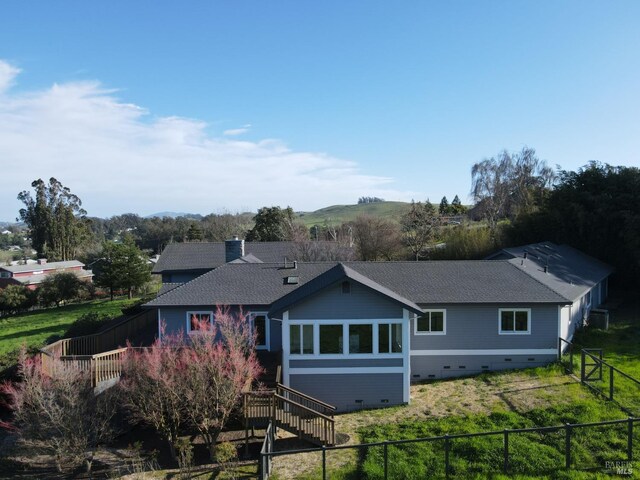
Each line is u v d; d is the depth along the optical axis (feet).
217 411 50.65
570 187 134.00
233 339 58.34
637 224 115.65
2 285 246.68
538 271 90.33
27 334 135.44
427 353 72.23
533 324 72.18
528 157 198.39
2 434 61.93
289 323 62.13
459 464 41.83
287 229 203.51
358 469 43.04
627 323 94.73
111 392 56.13
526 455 42.39
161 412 50.62
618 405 53.78
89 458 50.83
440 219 193.36
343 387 62.03
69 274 204.85
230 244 110.22
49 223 307.17
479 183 199.00
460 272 80.33
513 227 143.54
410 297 72.02
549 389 61.26
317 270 83.35
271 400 51.55
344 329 62.13
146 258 205.16
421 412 57.93
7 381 64.34
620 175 126.72
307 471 43.68
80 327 99.30
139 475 46.03
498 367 72.23
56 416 48.60
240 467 46.80
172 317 73.05
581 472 39.29
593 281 97.81
